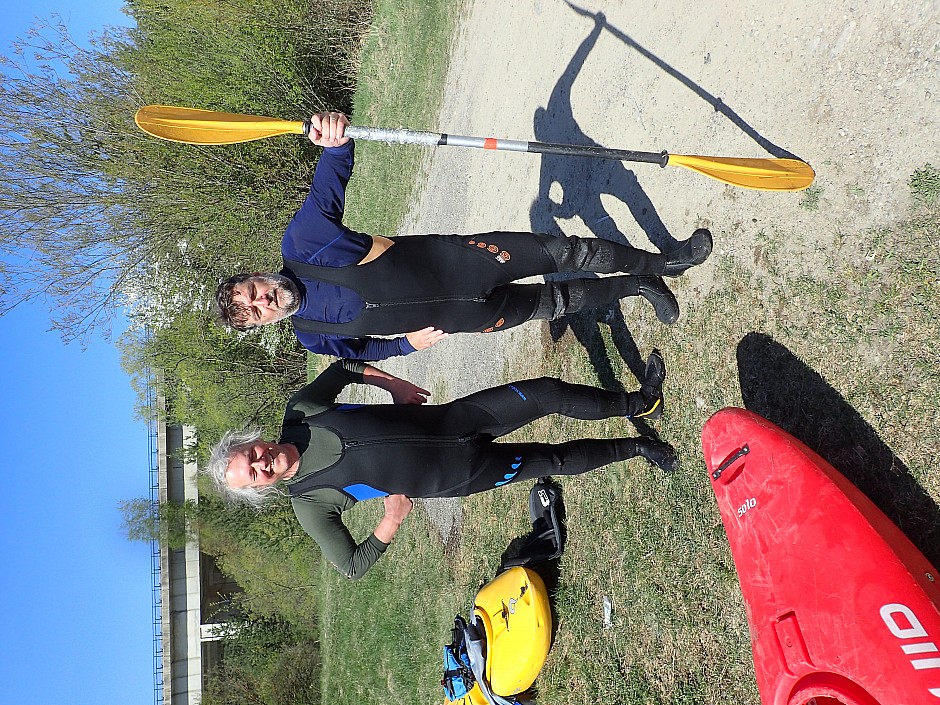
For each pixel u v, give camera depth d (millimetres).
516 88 4617
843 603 1796
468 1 5754
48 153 9688
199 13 9359
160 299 11922
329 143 2303
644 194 3150
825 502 1931
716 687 2582
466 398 2807
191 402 13117
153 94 9797
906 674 1628
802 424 2311
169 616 13727
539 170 4176
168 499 14125
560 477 3637
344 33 9625
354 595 7504
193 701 13555
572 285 2887
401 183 7250
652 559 2939
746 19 2592
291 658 11930
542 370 3988
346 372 2998
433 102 6477
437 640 5152
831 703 1915
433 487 2695
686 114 2900
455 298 2643
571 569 3502
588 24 3721
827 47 2262
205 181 9938
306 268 2535
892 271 2051
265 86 9461
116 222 10203
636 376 3152
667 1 3057
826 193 2258
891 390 2041
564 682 3438
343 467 2668
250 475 2496
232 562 14062
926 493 1939
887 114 2076
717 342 2674
